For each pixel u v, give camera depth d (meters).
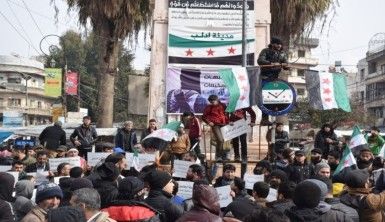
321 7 20.45
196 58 16.30
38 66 69.88
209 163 12.20
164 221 6.04
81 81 53.97
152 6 18.17
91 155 10.19
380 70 58.38
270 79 11.91
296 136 27.66
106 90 20.98
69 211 4.06
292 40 21.25
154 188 6.24
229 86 11.75
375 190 7.07
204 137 13.46
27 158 13.61
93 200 4.81
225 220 5.40
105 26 20.45
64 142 13.91
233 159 13.26
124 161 7.89
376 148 13.50
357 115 45.69
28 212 6.14
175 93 15.14
